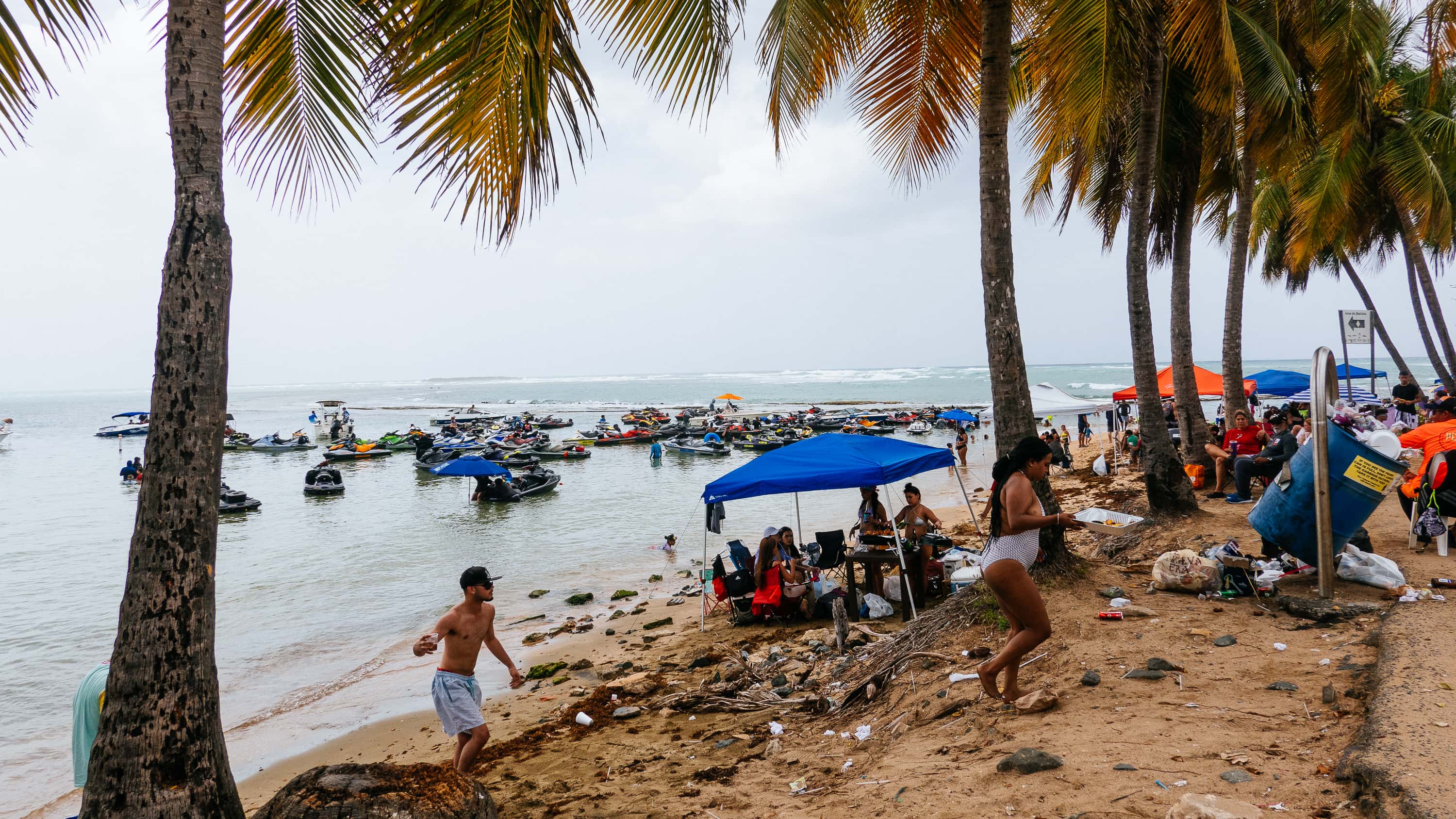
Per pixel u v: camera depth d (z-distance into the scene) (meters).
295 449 49.41
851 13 8.20
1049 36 7.98
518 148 4.75
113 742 3.28
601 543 19.39
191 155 3.63
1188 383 14.25
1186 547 9.20
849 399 100.56
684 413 64.25
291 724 8.96
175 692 3.34
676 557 17.62
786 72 8.15
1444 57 12.68
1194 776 3.56
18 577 16.73
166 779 3.29
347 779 3.09
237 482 34.44
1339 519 6.31
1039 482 7.24
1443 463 7.34
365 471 38.31
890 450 10.38
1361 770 3.16
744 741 6.31
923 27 8.52
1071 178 14.40
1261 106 11.59
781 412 76.19
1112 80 8.62
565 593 14.70
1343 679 4.52
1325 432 6.15
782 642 9.81
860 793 4.31
